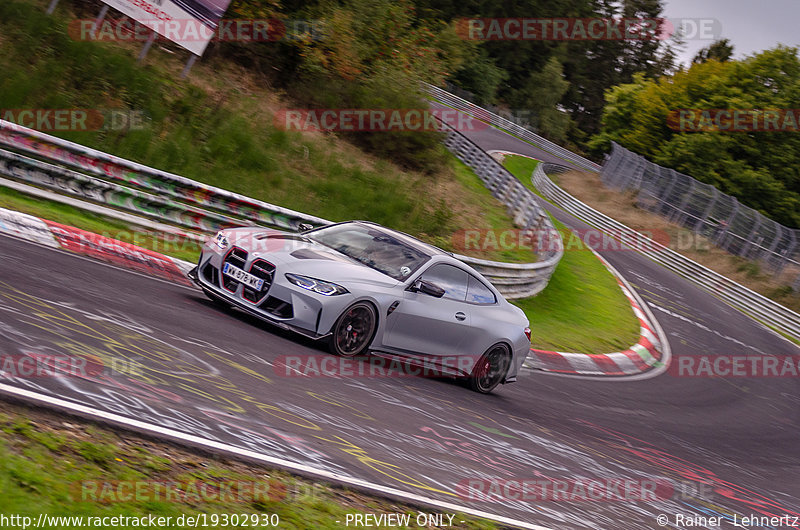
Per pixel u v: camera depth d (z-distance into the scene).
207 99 24.02
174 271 12.91
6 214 11.66
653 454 11.81
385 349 10.43
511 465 8.16
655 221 53.62
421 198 27.30
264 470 5.32
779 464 14.77
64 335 6.74
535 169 60.34
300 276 9.67
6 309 6.89
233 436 5.76
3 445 4.21
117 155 18.75
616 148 69.56
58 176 14.45
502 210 34.97
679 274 43.34
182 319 9.02
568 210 50.66
